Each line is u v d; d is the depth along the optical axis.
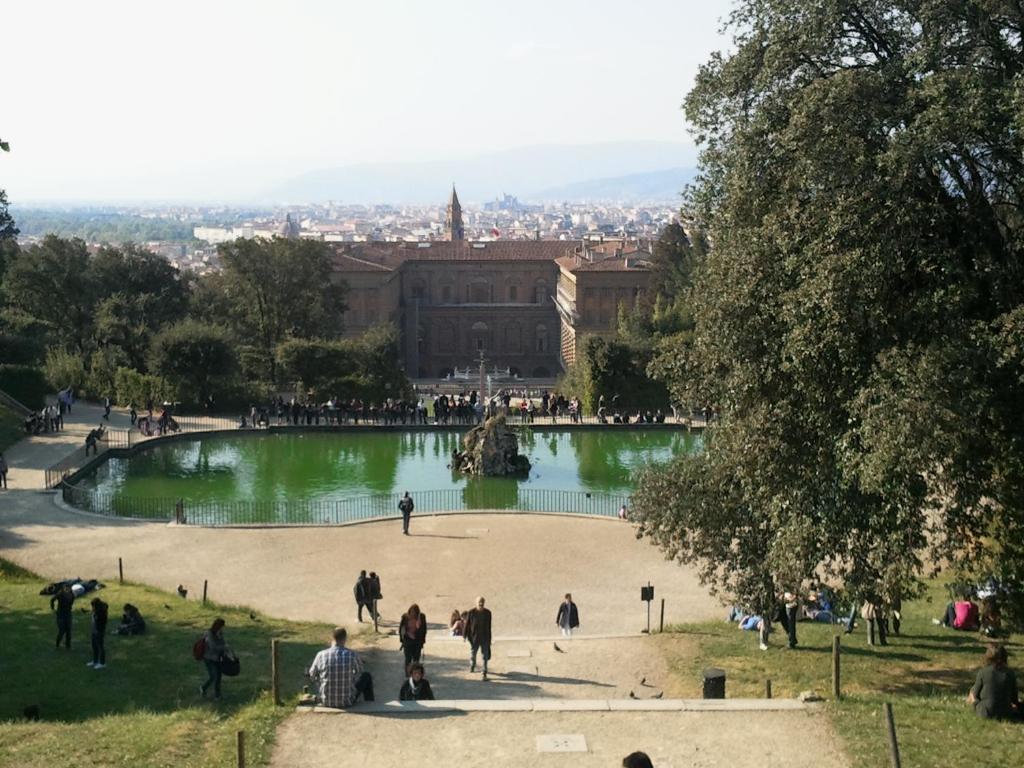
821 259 21.59
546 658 27.69
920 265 21.86
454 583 37.50
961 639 28.47
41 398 76.88
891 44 22.91
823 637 29.27
